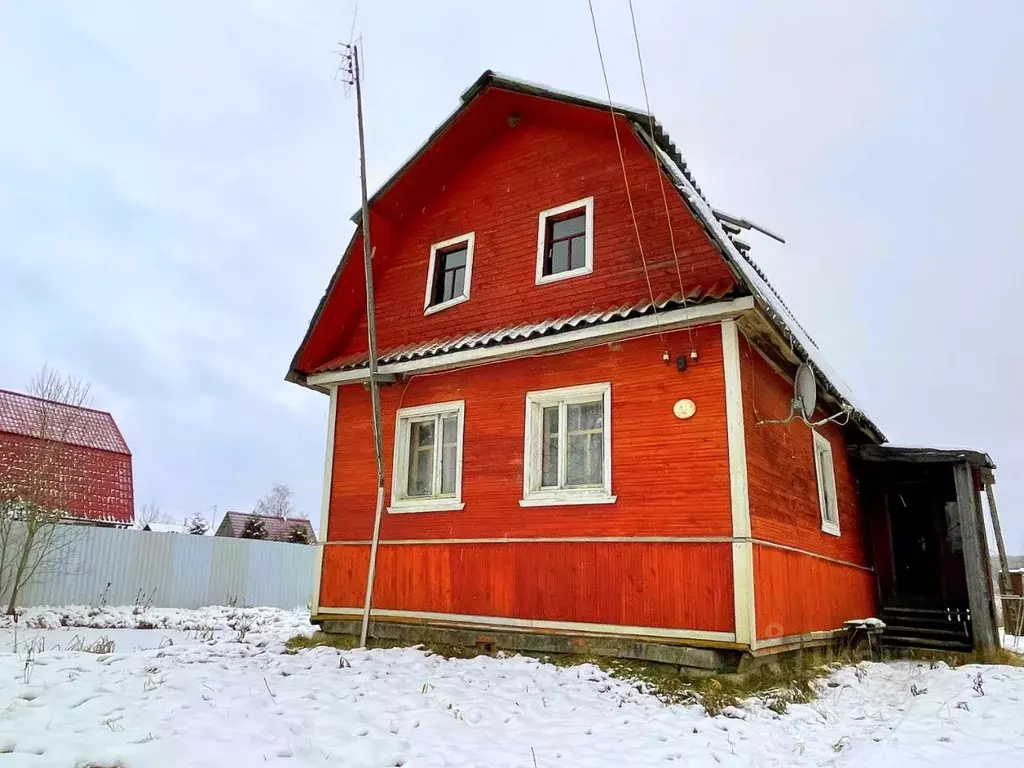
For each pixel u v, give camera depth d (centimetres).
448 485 1055
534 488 952
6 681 696
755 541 796
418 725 599
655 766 525
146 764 462
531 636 904
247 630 1359
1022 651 1360
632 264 982
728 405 823
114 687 673
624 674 793
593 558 876
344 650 970
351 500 1140
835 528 1161
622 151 1042
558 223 1105
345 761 502
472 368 1052
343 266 1195
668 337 888
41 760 459
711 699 705
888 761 550
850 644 1124
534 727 626
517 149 1168
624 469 879
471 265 1157
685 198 865
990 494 1413
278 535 3688
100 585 1919
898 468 1423
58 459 2042
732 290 812
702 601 789
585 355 948
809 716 715
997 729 660
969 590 1188
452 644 971
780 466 941
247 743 515
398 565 1054
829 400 1074
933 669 1061
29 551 1722
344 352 1270
